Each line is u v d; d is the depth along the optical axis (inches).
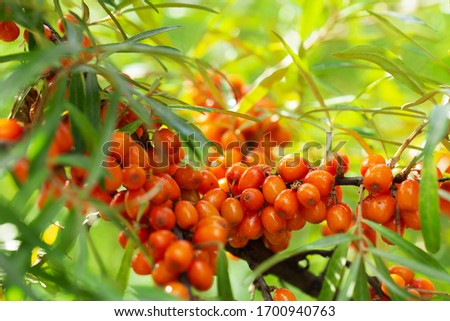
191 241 9.7
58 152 8.9
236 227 10.7
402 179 10.4
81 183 9.3
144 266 9.6
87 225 10.6
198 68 11.7
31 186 8.3
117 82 9.3
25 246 9.2
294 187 10.3
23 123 10.6
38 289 10.7
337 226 10.3
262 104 13.8
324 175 10.3
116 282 9.7
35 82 10.2
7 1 9.7
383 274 9.6
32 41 10.7
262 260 11.5
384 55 10.9
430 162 9.7
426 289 11.0
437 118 9.5
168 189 9.7
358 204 10.3
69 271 9.3
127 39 10.7
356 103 13.9
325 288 10.1
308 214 10.4
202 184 10.6
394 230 10.5
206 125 13.2
